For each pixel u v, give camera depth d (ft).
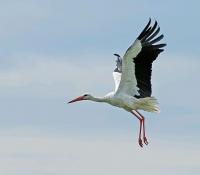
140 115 129.80
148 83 126.72
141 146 129.59
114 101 129.08
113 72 133.49
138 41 125.29
